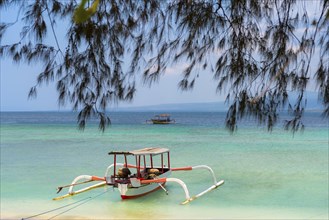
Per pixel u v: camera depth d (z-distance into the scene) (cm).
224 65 399
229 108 388
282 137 4594
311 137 4569
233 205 1495
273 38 394
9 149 3481
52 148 3584
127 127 7312
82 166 2534
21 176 2133
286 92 376
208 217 1323
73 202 1555
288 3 388
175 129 6506
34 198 1619
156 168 1930
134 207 1467
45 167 2467
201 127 7206
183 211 1409
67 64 389
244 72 391
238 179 2055
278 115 380
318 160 2769
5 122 10188
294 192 1734
